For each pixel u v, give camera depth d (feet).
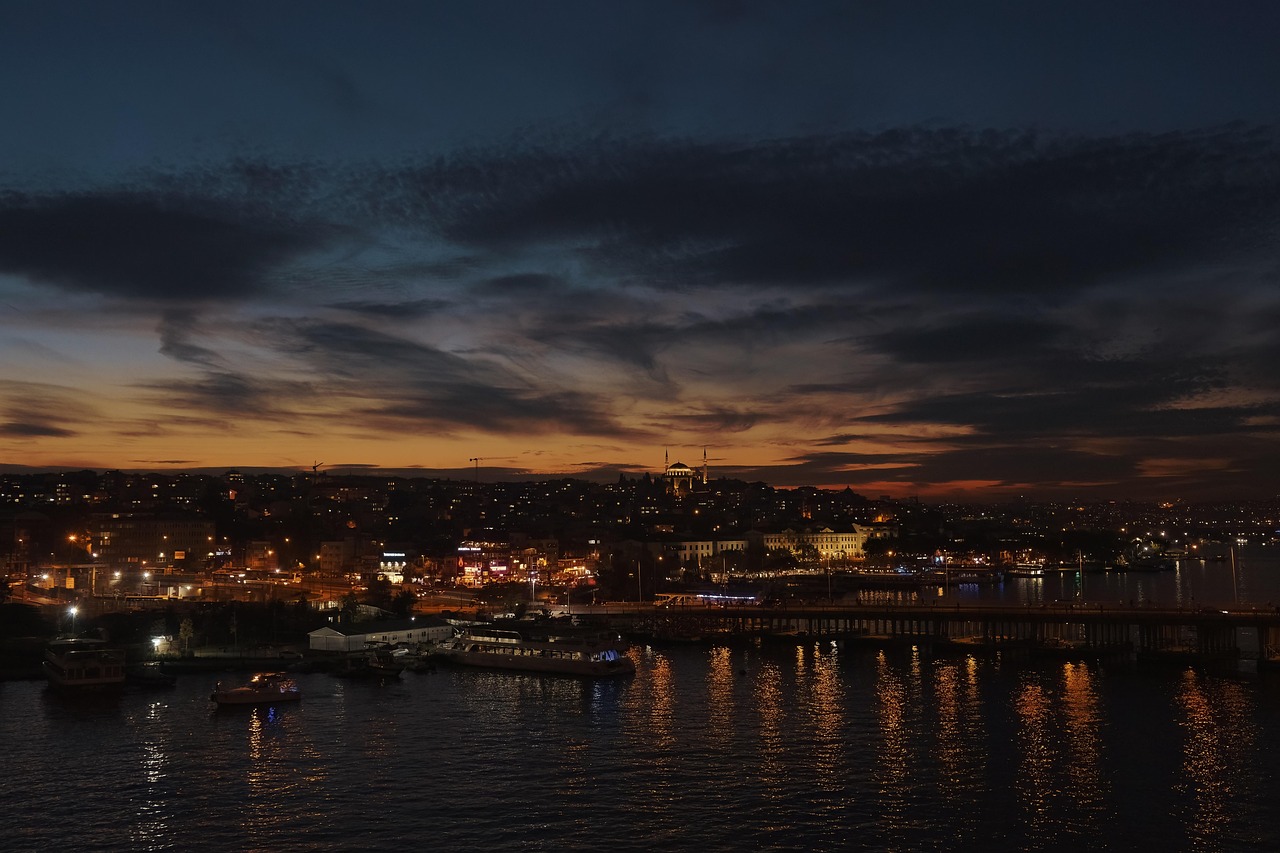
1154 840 284.41
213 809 314.55
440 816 305.94
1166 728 405.59
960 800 316.60
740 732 405.39
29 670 562.66
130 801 322.96
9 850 282.36
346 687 528.63
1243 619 583.17
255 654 620.90
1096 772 344.69
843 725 415.44
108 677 510.17
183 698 492.95
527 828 295.28
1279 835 287.07
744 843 282.77
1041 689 497.05
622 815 305.32
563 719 436.76
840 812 306.76
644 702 474.90
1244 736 391.65
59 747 390.01
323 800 322.34
